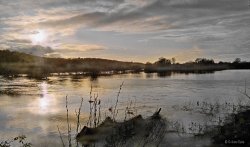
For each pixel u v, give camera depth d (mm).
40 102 34094
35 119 23250
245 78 82312
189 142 13109
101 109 26000
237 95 37156
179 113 23078
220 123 16766
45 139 16312
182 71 164500
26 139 16469
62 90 48906
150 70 181125
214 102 29203
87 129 12875
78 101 34344
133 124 11945
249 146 11945
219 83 62094
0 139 16453
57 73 131125
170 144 12742
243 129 13188
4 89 50188
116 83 65938
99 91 46906
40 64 133125
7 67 119750
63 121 22000
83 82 70562
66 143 14969
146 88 51750
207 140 13227
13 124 21250
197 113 22672
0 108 29641
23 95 41406
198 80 74625
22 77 95750
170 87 53375
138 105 29266
